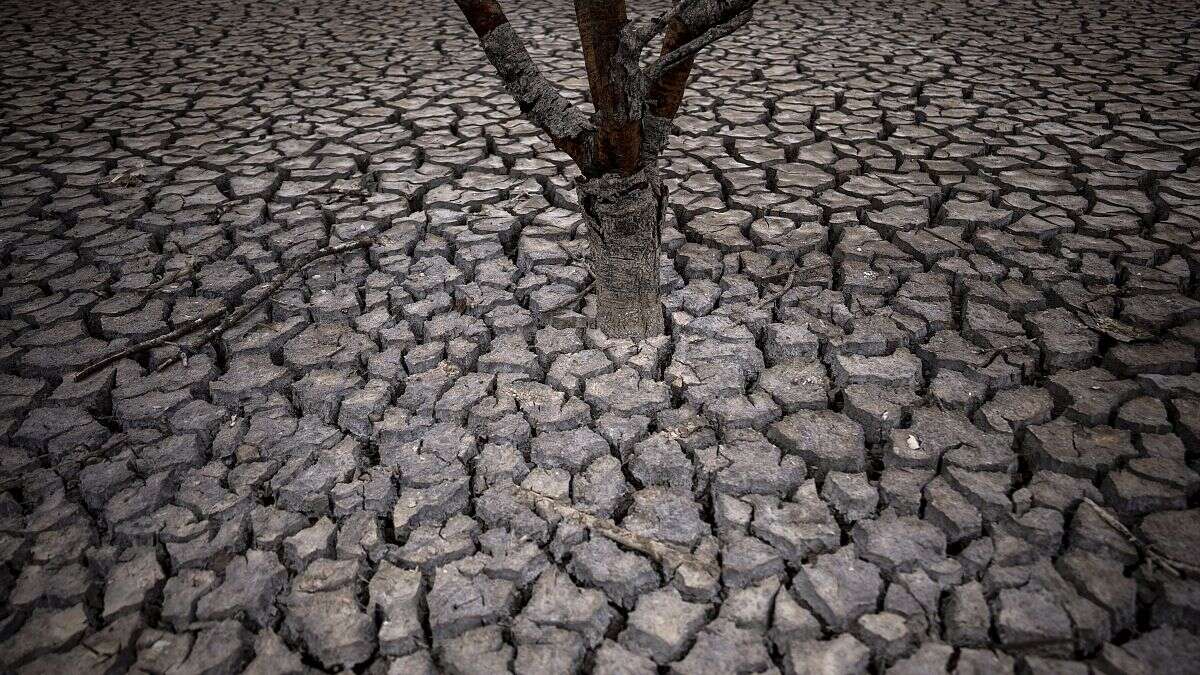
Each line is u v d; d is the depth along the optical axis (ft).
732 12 5.64
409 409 6.94
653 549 5.34
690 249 9.62
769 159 12.28
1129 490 5.45
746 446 6.32
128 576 5.17
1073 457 5.84
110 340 8.02
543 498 5.84
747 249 9.53
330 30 24.40
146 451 6.35
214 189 11.59
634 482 6.21
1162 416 6.20
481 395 7.06
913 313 8.02
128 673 4.53
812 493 5.77
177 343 7.80
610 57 5.47
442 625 4.89
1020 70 17.08
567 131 6.27
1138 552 5.04
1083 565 4.98
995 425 6.31
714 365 7.35
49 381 7.36
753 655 4.59
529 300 8.66
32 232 10.23
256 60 20.25
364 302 8.80
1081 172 11.32
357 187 11.82
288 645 4.88
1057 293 8.14
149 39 23.02
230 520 5.70
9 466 6.26
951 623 4.70
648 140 6.53
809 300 8.38
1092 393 6.55
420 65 19.52
